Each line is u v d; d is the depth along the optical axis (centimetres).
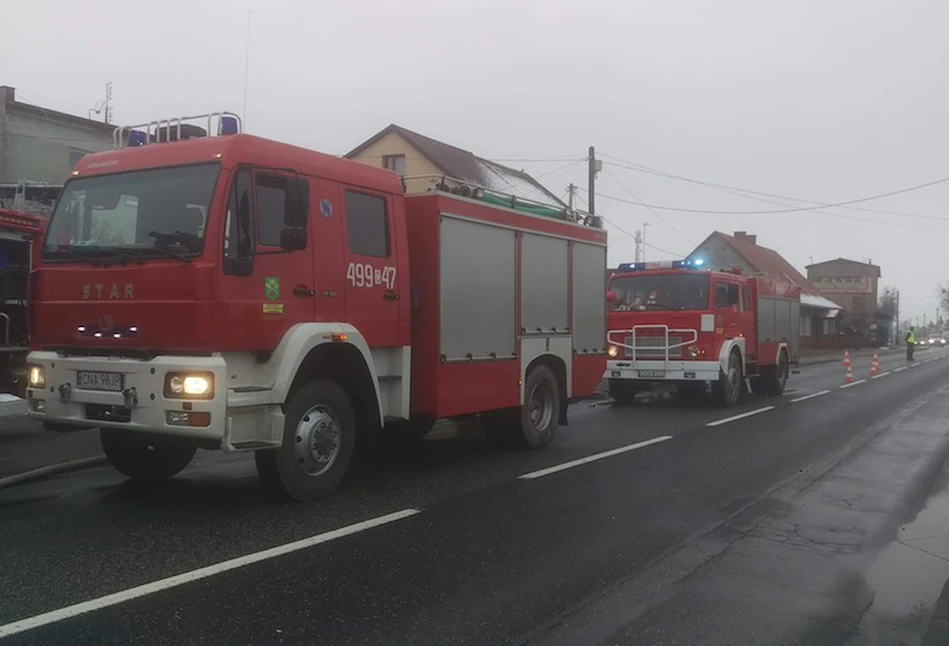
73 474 804
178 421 593
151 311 610
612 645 421
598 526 648
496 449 999
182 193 621
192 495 711
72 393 641
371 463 858
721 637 434
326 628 430
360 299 726
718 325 1523
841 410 1505
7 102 2319
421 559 550
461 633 429
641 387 1833
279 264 647
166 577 498
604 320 1123
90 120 2512
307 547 566
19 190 1434
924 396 1808
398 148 3300
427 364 803
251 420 633
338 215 707
